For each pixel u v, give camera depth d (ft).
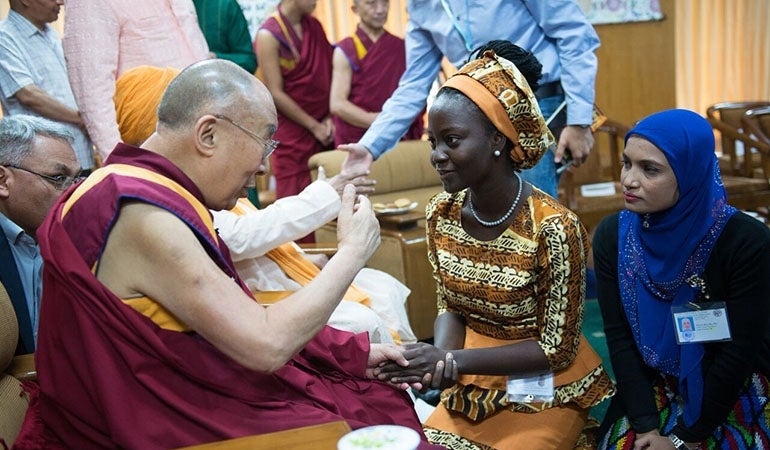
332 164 11.97
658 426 5.90
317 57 13.76
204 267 4.15
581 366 5.88
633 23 19.54
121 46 8.33
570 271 5.41
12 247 6.52
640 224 5.94
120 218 4.20
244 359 4.20
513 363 5.57
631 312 6.05
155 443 4.19
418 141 13.79
